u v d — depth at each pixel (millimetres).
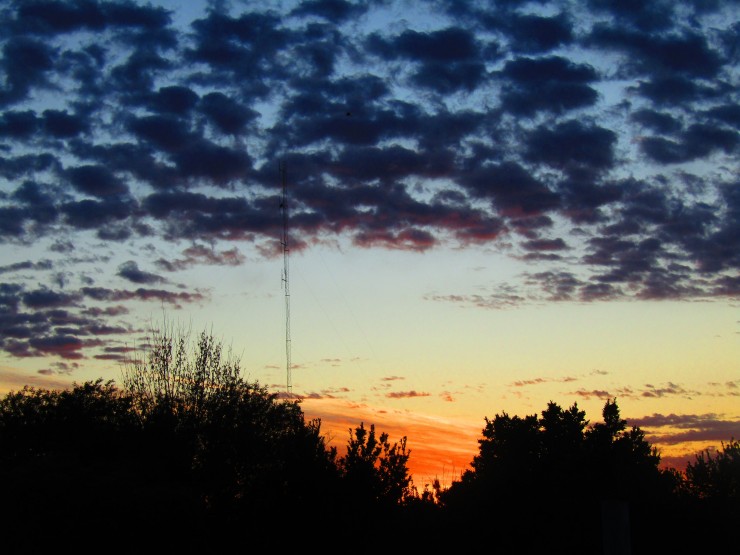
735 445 36656
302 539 26875
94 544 25719
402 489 28828
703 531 32312
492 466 37562
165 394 41250
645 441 39094
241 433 37312
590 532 32812
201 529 27656
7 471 28297
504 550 34094
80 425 38156
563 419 38312
